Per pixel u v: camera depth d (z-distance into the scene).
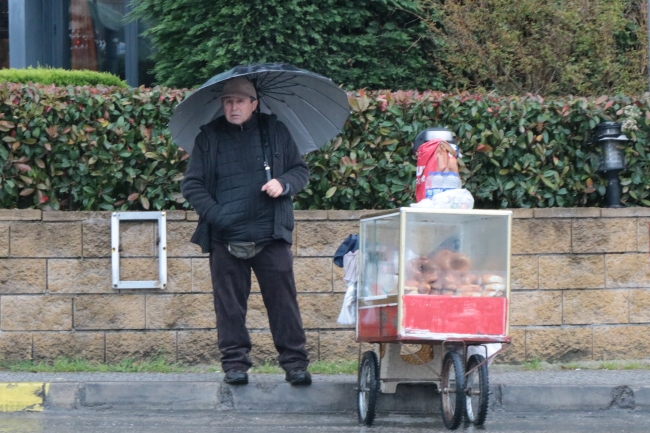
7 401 9.26
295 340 9.29
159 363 10.72
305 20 16.34
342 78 16.81
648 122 11.52
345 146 11.33
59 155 11.20
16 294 10.82
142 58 21.59
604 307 11.16
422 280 7.96
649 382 9.62
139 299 10.88
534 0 16.67
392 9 17.14
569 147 11.63
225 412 9.22
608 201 11.52
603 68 16.73
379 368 8.71
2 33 21.89
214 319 10.91
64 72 15.24
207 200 8.81
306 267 10.96
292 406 9.34
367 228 8.79
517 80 17.48
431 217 7.97
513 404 9.38
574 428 8.40
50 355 10.83
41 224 10.84
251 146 8.91
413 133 11.34
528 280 11.07
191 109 9.16
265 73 8.98
